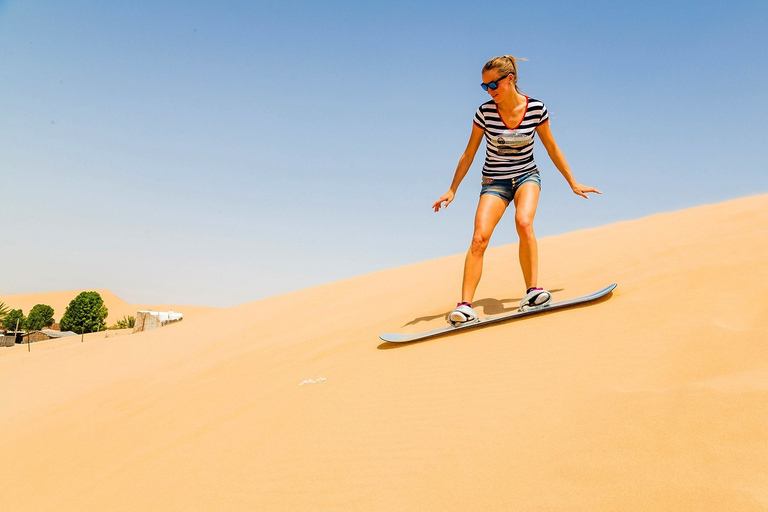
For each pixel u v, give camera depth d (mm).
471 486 2025
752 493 1553
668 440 1926
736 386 2150
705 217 7523
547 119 4566
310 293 11859
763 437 1792
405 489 2148
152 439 3955
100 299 51750
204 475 2898
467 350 3691
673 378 2434
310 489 2373
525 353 3301
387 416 2928
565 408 2422
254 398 4078
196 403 4578
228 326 10664
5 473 4422
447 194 4906
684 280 3852
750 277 3508
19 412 7094
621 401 2311
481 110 4637
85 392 7266
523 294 5543
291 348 5898
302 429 3088
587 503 1726
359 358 4352
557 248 8016
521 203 4535
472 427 2514
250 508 2373
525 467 2045
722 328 2779
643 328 3127
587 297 4008
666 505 1620
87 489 3414
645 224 8719
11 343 44406
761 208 6977
